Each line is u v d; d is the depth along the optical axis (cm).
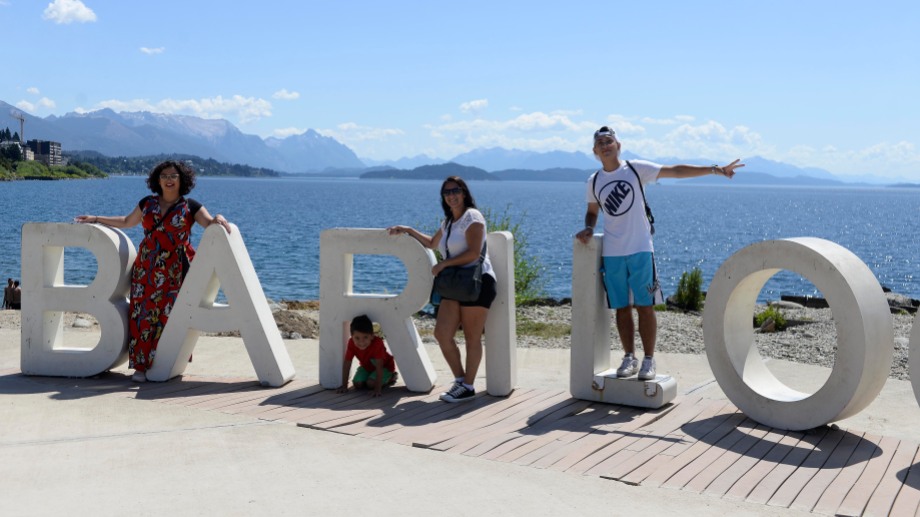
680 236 5169
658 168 644
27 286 761
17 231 3481
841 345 562
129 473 473
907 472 500
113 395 681
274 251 2984
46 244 754
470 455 521
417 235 701
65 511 411
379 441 551
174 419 601
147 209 741
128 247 762
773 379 645
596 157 662
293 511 417
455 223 670
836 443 562
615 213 650
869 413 663
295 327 1104
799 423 587
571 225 5447
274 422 598
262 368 724
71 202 6831
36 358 763
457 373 685
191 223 750
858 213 10562
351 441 550
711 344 638
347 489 452
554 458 517
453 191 666
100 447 525
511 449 535
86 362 752
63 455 506
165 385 727
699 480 480
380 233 705
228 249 723
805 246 580
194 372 802
